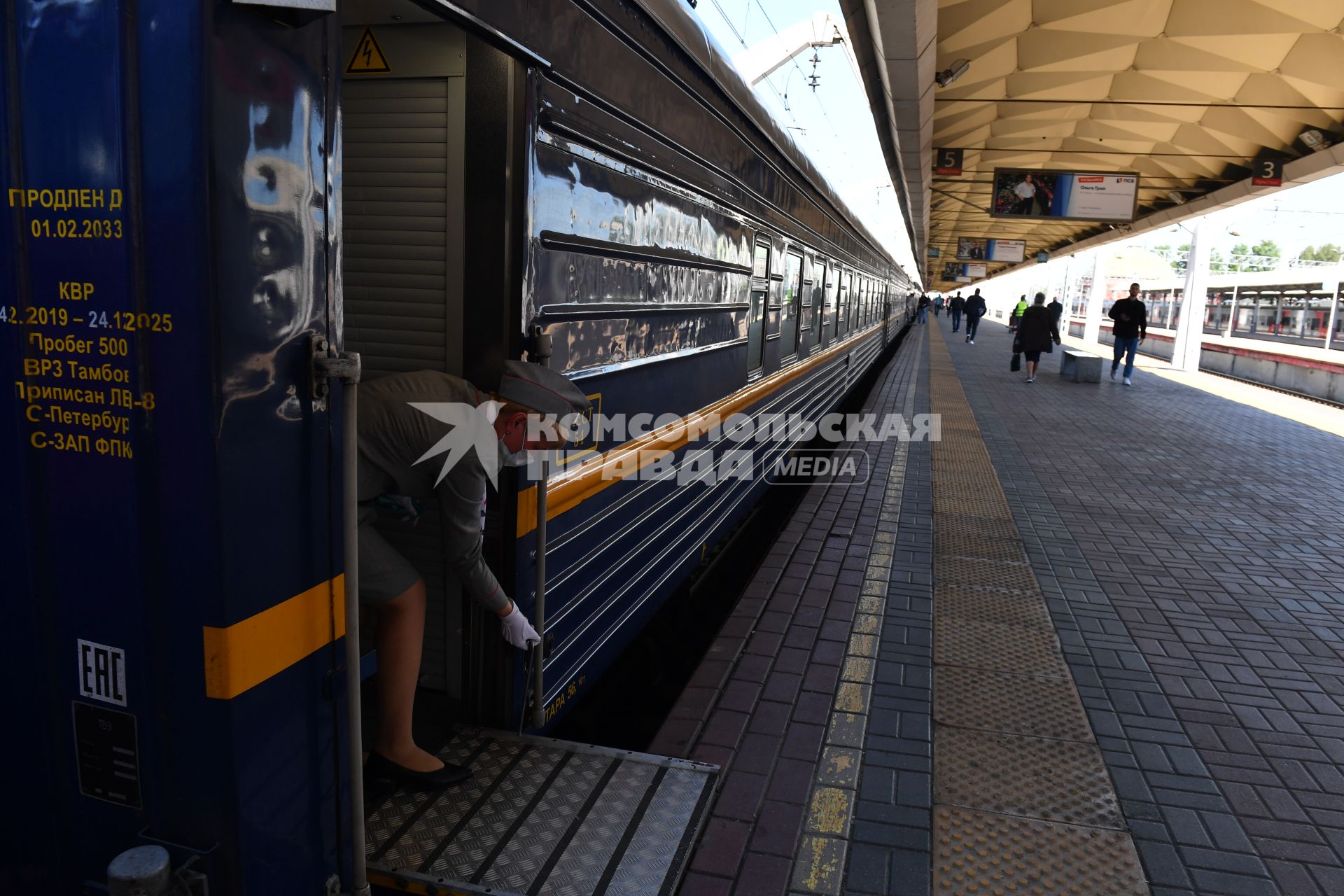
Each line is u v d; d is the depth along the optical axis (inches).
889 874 102.0
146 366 58.9
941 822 112.1
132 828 66.9
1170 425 464.4
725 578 243.8
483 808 96.3
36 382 62.5
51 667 66.7
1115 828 112.9
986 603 192.7
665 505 154.2
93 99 57.6
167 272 57.3
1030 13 481.1
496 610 97.1
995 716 141.8
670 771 105.3
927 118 532.7
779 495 313.6
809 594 194.5
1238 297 1138.7
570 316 108.7
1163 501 293.7
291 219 62.8
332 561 69.8
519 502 99.9
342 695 73.0
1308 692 154.5
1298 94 556.7
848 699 144.9
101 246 58.7
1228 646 173.5
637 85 123.3
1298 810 118.6
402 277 103.5
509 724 110.3
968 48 497.0
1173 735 137.8
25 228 61.0
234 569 60.5
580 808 97.6
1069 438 419.5
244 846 64.4
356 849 75.4
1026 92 613.6
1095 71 567.2
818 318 310.8
